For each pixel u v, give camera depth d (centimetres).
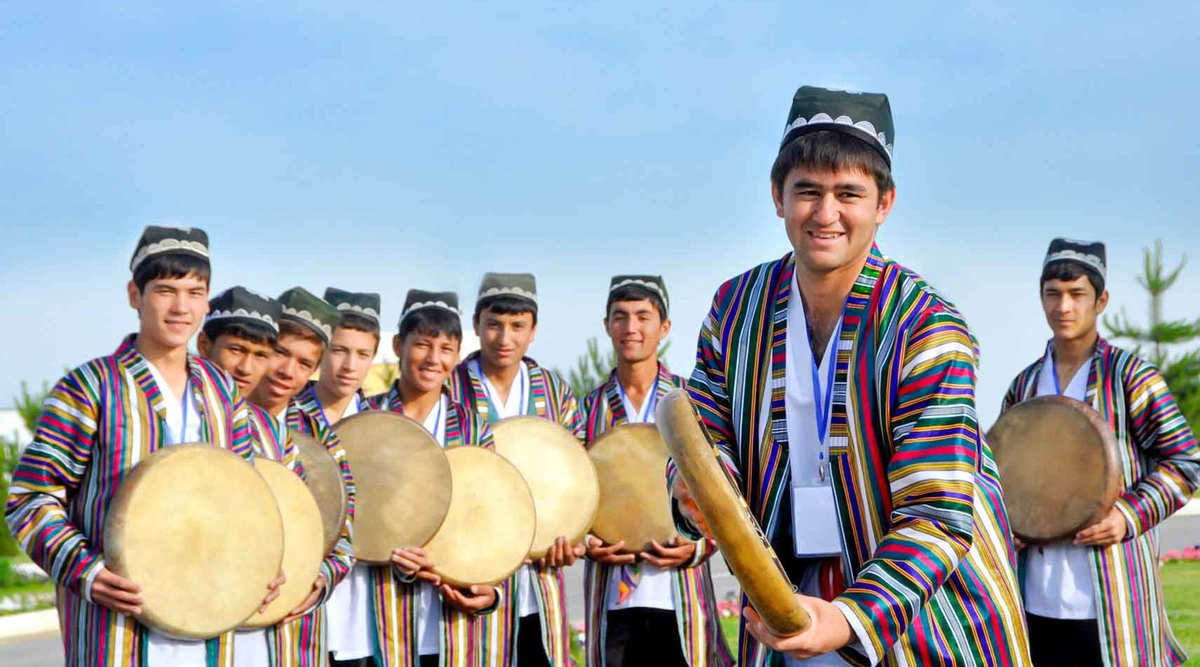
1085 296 662
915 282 282
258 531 477
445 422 692
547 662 727
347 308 692
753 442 297
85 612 453
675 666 756
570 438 732
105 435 453
